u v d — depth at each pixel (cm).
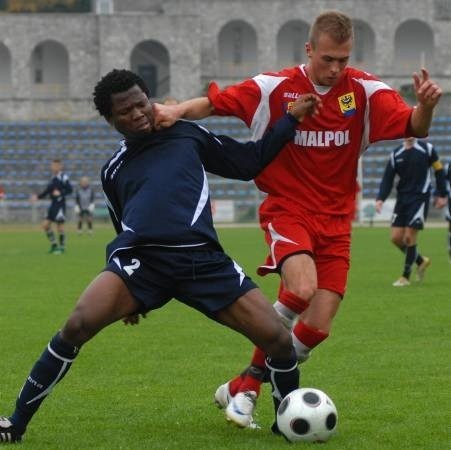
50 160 13425
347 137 1995
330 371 2512
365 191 12500
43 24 14750
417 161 4572
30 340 3095
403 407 2098
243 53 16025
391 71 15250
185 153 1800
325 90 1984
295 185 2003
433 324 3353
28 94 14750
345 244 1995
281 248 1948
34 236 9631
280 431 1819
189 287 1758
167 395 2245
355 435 1858
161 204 1756
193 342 3014
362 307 3825
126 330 3269
